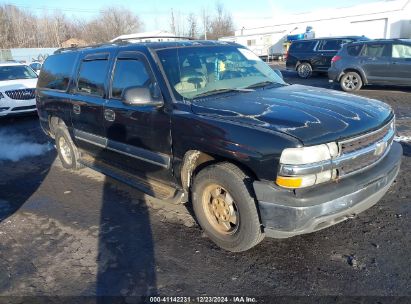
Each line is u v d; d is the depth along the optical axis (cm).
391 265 314
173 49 416
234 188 319
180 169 371
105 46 491
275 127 299
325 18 3472
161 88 380
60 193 525
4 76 1201
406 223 376
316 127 296
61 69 577
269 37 3800
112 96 451
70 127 555
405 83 1173
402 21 3062
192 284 311
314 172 284
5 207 493
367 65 1233
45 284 324
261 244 358
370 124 320
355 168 308
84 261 354
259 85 422
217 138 323
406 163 538
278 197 290
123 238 390
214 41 471
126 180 457
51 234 411
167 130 371
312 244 352
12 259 367
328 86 1458
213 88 397
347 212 303
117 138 448
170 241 378
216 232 356
